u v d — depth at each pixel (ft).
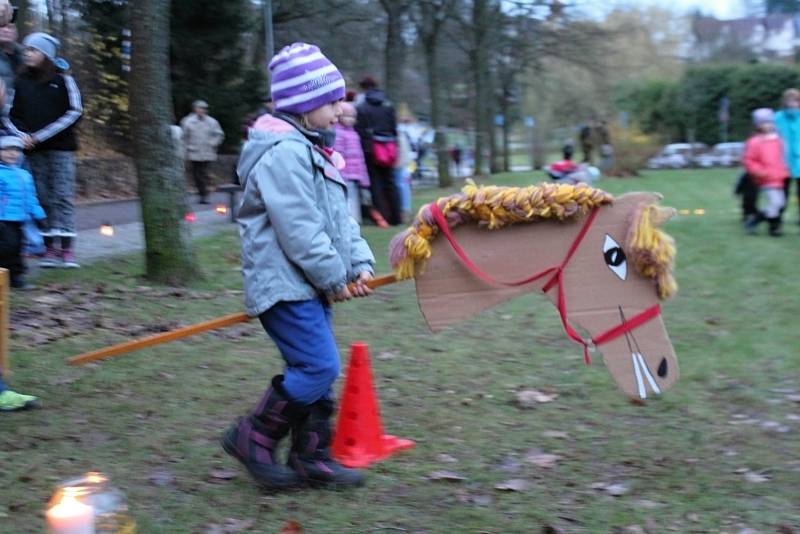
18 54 27.86
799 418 16.21
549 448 14.92
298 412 12.67
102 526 9.59
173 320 23.22
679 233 41.27
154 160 27.43
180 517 12.03
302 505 12.54
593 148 103.71
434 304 13.56
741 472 13.80
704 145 139.33
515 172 128.36
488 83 120.88
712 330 22.70
